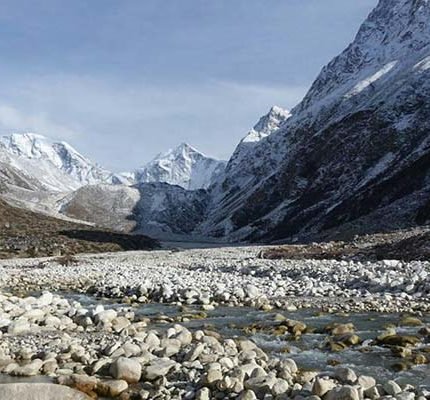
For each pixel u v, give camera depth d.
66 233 98.75
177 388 12.80
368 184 133.00
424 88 169.88
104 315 20.30
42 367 14.46
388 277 28.61
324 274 32.72
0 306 22.52
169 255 70.06
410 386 12.27
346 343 16.97
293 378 12.93
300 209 147.25
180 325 19.73
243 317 22.42
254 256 58.19
